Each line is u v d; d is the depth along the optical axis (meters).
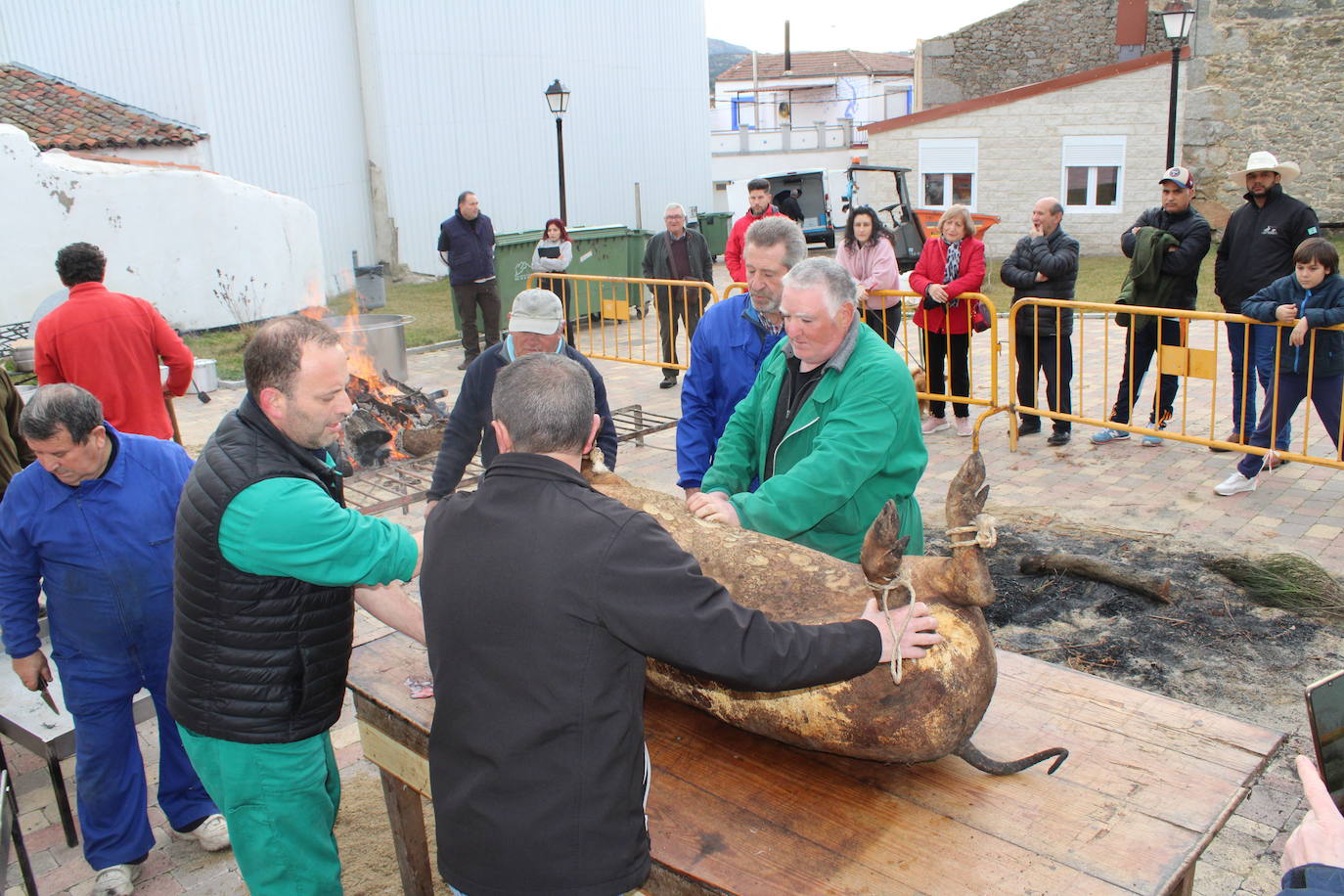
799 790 2.23
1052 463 7.32
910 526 3.12
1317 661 4.28
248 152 18.56
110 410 5.06
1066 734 2.39
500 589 1.74
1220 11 19.33
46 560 3.14
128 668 3.25
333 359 2.40
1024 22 24.03
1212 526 5.91
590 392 1.89
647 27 24.73
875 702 2.04
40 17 17.50
